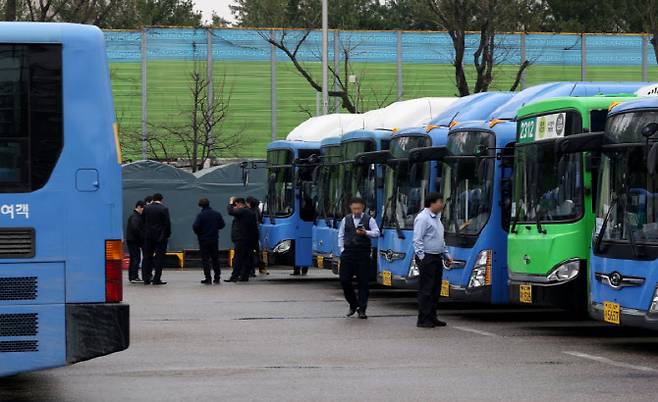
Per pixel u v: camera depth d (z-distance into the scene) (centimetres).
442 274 2223
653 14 4184
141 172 4447
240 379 1529
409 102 3183
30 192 1268
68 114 1284
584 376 1532
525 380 1500
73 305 1266
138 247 3619
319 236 3366
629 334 2064
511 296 2155
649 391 1404
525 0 4591
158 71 5469
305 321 2311
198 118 5509
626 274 1775
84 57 1293
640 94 2080
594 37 5328
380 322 2292
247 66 5538
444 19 4428
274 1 5656
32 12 3972
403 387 1448
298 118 5581
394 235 2700
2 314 1254
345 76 5122
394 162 2752
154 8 7438
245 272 3588
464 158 2397
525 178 2145
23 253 1262
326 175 3381
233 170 4534
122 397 1392
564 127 2055
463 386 1452
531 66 5325
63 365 1261
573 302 2016
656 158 1666
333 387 1452
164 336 2045
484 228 2314
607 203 1852
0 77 1278
